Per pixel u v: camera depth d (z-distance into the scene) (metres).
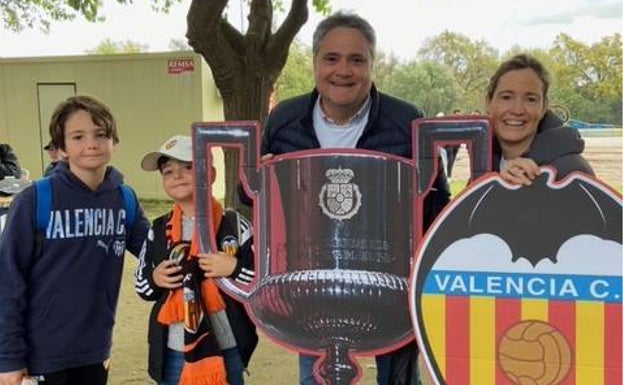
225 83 6.21
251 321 2.24
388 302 2.12
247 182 2.18
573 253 1.92
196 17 5.81
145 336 4.49
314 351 2.19
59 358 2.26
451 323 2.01
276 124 2.39
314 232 2.14
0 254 2.17
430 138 2.06
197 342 2.14
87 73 12.09
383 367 2.38
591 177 1.90
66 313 2.26
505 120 2.07
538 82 2.06
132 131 11.98
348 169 2.11
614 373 1.92
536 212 1.94
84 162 2.26
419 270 2.02
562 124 2.13
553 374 1.96
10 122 12.59
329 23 2.24
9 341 2.17
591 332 1.93
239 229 2.25
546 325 1.96
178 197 2.25
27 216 2.19
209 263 2.18
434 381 2.03
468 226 1.98
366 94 2.25
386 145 2.26
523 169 1.93
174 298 2.19
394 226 2.10
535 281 1.95
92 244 2.30
